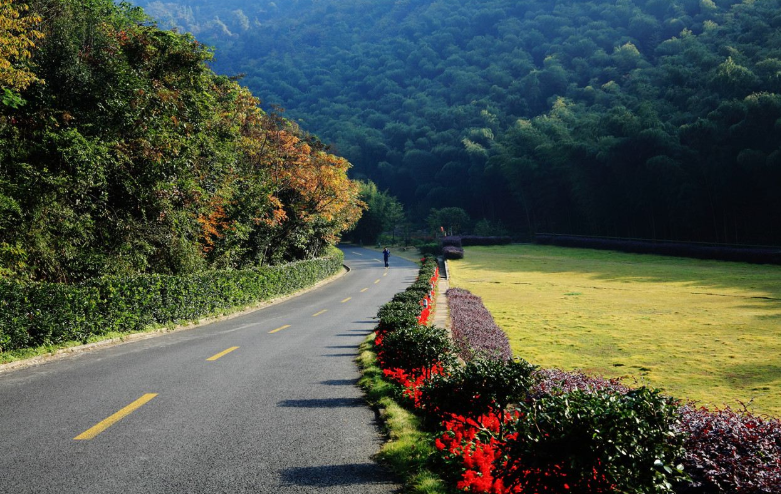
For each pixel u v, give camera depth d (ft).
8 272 45.01
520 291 113.50
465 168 335.47
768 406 32.19
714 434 16.25
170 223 68.54
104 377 32.04
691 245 171.94
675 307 83.20
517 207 305.94
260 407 25.05
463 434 19.12
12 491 15.15
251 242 113.19
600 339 57.26
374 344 43.68
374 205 307.99
